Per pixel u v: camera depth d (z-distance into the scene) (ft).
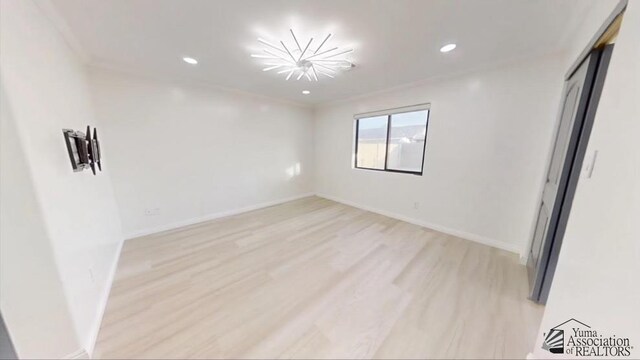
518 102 7.43
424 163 10.27
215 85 10.55
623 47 2.50
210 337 4.53
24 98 3.34
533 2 4.49
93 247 5.38
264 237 9.40
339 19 5.15
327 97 12.89
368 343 4.40
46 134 3.84
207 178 11.24
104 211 6.94
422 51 6.73
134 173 9.08
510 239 8.14
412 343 4.39
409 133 11.26
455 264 7.25
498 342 4.39
